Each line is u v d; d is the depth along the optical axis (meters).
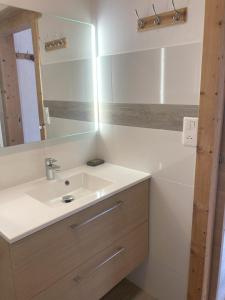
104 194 1.40
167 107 1.52
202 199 1.45
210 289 1.68
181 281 1.72
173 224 1.67
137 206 1.65
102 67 1.80
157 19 1.44
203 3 1.28
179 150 1.53
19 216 1.19
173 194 1.62
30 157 1.59
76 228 1.27
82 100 1.81
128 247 1.65
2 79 1.41
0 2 1.35
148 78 1.57
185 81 1.42
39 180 1.62
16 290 1.09
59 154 1.75
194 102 1.41
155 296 1.90
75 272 1.33
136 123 1.69
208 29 1.24
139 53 1.58
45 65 1.59
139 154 1.73
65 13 1.63
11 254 1.05
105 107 1.85
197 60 1.35
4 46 1.40
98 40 1.78
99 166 1.88
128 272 1.69
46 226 1.14
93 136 1.95
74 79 1.75
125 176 1.66
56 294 1.25
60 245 1.22
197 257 1.55
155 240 1.80
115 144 1.85
